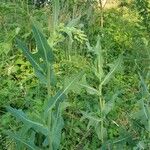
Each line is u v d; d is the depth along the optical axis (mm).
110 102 3104
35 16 6121
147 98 3191
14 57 5344
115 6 8344
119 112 4918
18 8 6176
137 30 7359
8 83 4934
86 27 6770
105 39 6629
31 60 2334
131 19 7781
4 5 6215
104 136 3100
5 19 6051
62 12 6328
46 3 6867
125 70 6090
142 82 3246
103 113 3098
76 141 4504
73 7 6621
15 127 4262
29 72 5203
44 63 2340
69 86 2408
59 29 2418
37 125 2412
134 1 8117
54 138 2418
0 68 5188
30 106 4648
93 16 6965
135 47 6539
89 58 5773
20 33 5758
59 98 2393
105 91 5227
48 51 2312
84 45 6074
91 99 4617
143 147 2975
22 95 4828
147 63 6047
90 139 4512
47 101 2379
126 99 5195
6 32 5738
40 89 4930
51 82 2359
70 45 5711
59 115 2422
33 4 7125
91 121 3105
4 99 4734
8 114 4395
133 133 3367
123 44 6723
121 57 3086
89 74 5277
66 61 5484
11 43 5387
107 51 6410
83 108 4703
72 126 4547
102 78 3088
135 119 3209
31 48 5562
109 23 7215
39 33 2293
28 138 2705
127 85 5578
